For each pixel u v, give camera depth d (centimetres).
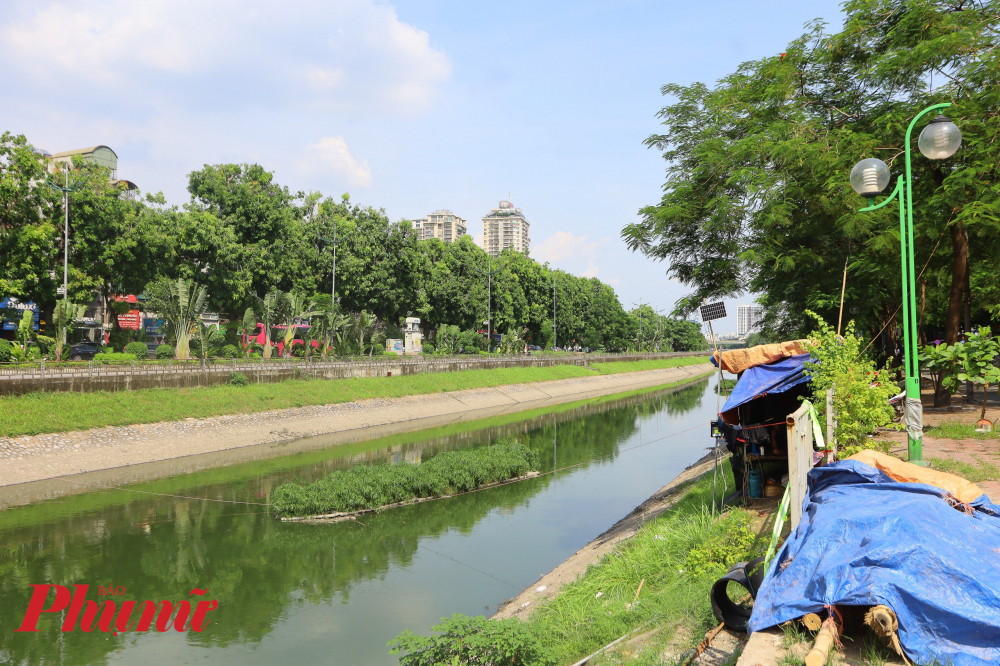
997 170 1402
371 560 1706
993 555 492
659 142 1858
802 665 459
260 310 4897
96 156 6475
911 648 437
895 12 1631
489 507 2219
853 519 537
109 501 2258
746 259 1625
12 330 4600
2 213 3559
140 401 3259
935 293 2567
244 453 3216
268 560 1708
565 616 992
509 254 9562
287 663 1159
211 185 5141
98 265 4016
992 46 1405
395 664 1151
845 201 1441
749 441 1207
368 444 3547
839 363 948
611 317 11638
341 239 5672
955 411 1848
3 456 2502
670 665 630
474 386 6028
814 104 1792
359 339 5747
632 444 3606
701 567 912
